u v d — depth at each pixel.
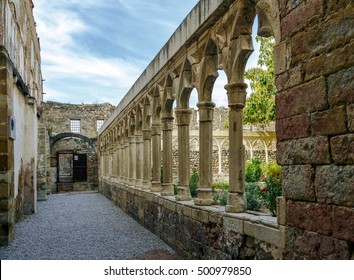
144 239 9.98
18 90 12.38
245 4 5.96
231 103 6.40
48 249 8.79
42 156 21.39
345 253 3.64
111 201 21.14
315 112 4.06
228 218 6.10
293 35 4.42
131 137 15.66
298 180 4.32
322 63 3.96
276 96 4.73
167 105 10.41
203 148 7.72
